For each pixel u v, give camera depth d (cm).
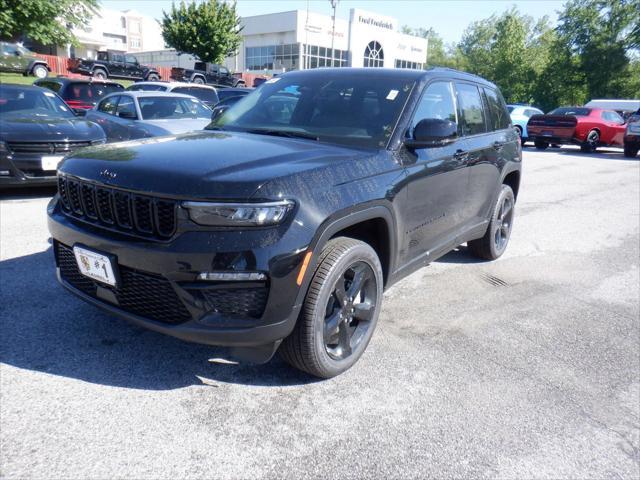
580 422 268
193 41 4100
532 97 5391
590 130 1727
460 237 431
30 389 263
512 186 556
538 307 423
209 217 228
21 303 359
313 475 218
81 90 1326
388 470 224
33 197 704
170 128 855
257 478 214
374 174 292
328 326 277
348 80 373
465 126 419
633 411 281
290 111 362
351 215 268
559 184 1088
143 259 238
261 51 5325
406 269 346
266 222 231
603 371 323
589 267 538
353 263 278
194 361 300
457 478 222
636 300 450
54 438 229
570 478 227
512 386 298
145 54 6038
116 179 250
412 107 340
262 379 288
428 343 345
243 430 243
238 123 369
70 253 286
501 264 530
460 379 302
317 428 248
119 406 254
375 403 272
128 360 296
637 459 242
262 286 235
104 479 207
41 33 2120
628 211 834
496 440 249
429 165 344
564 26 4938
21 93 780
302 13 4869
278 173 246
